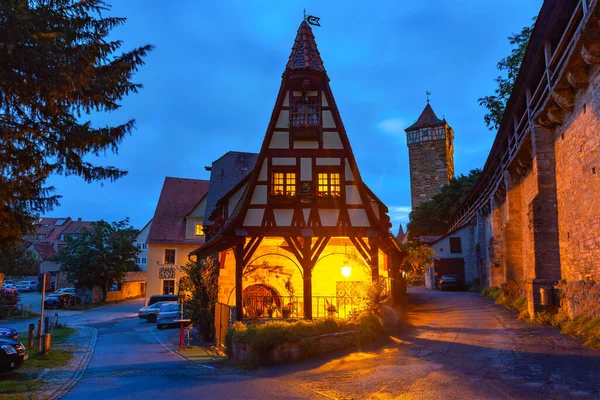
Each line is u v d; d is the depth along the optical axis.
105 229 46.00
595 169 11.83
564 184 14.40
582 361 8.64
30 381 10.30
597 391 6.79
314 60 16.97
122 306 43.69
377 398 7.43
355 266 18.23
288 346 11.48
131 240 47.22
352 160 16.41
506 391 7.12
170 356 14.62
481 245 32.88
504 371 8.38
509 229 21.75
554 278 15.10
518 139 19.39
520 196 21.84
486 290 27.02
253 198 16.28
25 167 9.83
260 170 16.45
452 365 9.24
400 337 13.24
